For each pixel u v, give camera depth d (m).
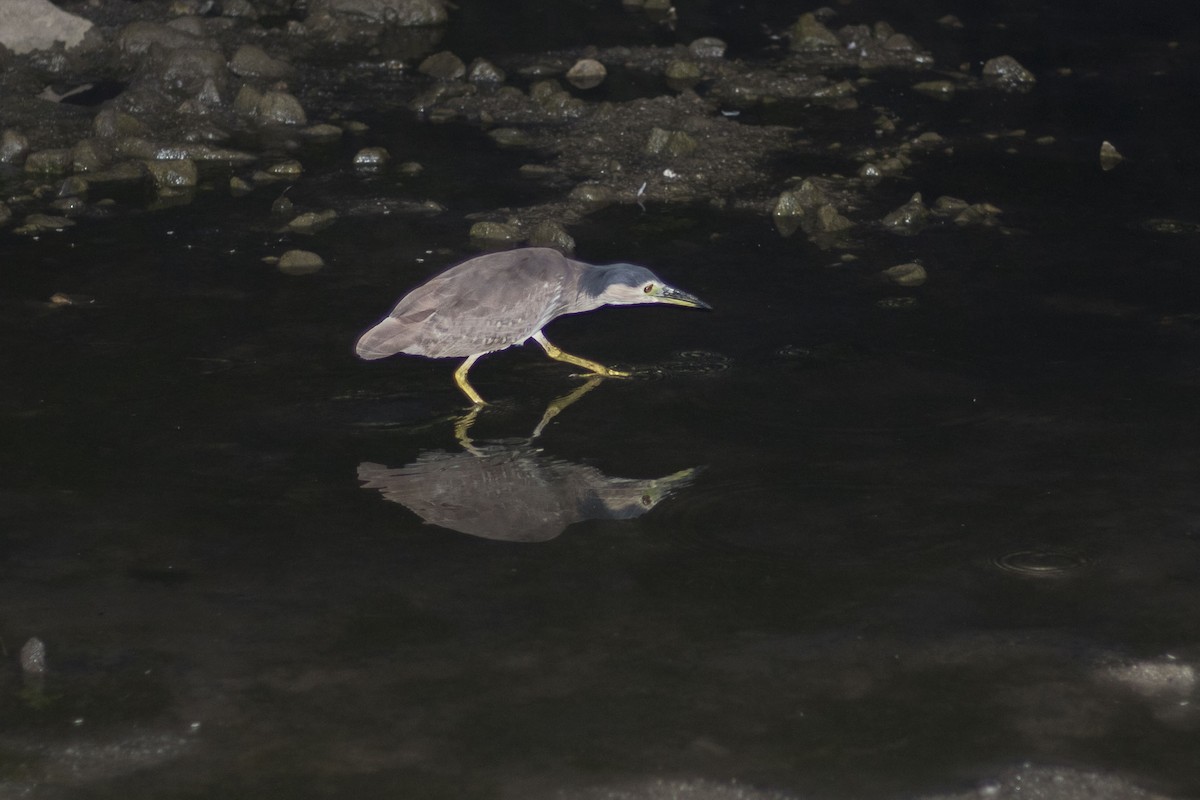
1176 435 11.49
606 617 9.20
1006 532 10.17
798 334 13.48
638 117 19.69
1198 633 8.98
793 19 25.31
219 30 23.00
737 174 17.89
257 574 9.66
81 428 11.53
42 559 9.74
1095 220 16.56
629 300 12.70
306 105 20.30
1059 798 7.56
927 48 23.97
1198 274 14.88
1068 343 13.24
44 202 16.48
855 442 11.48
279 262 14.92
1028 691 8.45
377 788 7.62
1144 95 21.62
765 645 8.91
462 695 8.42
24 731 8.09
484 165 18.11
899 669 8.66
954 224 16.41
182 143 18.25
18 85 20.14
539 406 12.19
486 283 12.03
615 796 7.56
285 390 12.30
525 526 10.30
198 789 7.61
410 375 12.71
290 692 8.44
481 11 25.33
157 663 8.70
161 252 15.16
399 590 9.49
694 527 10.29
